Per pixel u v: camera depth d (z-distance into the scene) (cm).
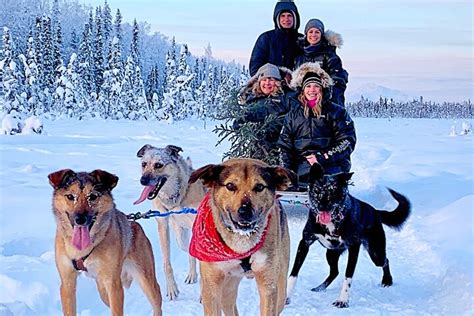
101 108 4434
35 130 2419
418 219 788
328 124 665
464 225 700
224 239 352
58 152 1628
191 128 3503
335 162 658
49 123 3569
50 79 4494
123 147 1866
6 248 565
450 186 1002
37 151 1630
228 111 788
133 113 4516
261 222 350
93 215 372
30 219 709
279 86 782
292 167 681
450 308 462
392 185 1028
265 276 361
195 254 368
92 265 380
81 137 2312
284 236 394
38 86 3997
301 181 674
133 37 5534
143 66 7200
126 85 4566
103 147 1848
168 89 4816
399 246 684
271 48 864
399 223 565
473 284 484
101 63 5041
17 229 656
